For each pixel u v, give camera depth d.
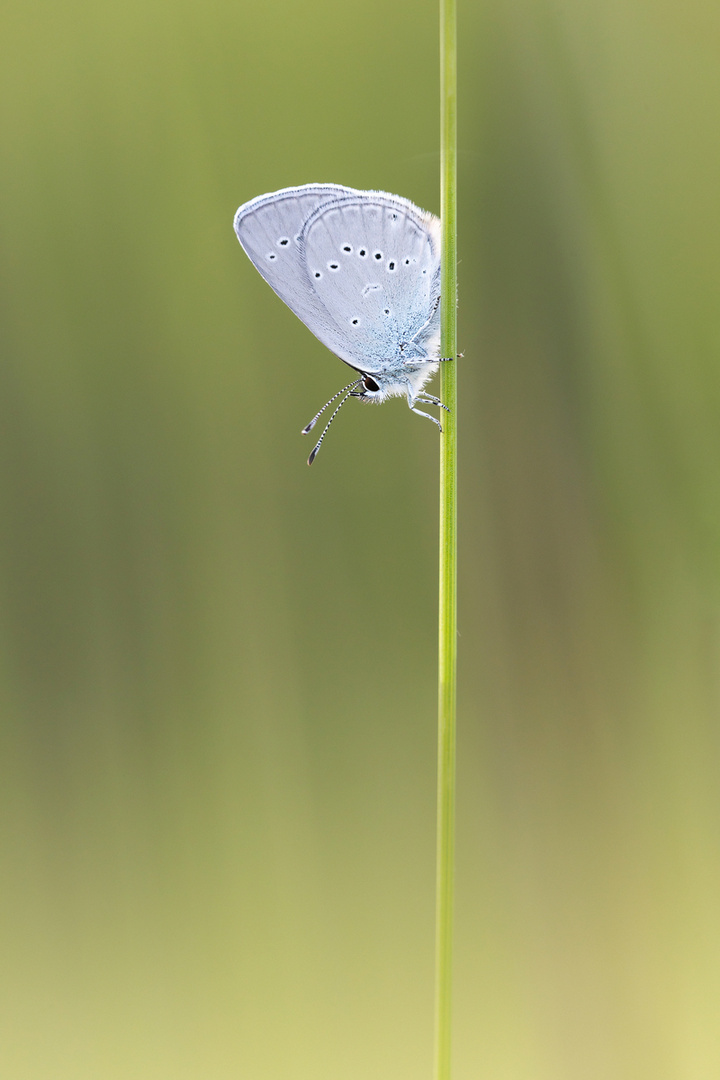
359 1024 0.38
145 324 0.38
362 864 0.38
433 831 0.38
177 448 0.38
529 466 0.38
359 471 0.38
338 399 0.38
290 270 0.37
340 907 0.38
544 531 0.38
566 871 0.38
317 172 0.38
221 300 0.38
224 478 0.38
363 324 0.37
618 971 0.38
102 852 0.38
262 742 0.38
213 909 0.38
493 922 0.38
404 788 0.38
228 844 0.38
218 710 0.38
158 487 0.38
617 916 0.38
